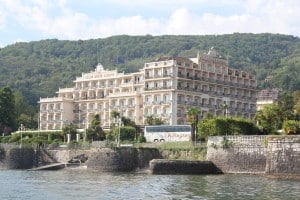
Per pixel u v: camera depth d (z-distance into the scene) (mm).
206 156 134000
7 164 167125
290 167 110625
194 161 125875
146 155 143375
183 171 124938
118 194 79875
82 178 114062
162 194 79438
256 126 151375
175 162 125500
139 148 143250
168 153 143000
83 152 162750
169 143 153875
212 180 104375
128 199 73688
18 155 168000
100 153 144875
